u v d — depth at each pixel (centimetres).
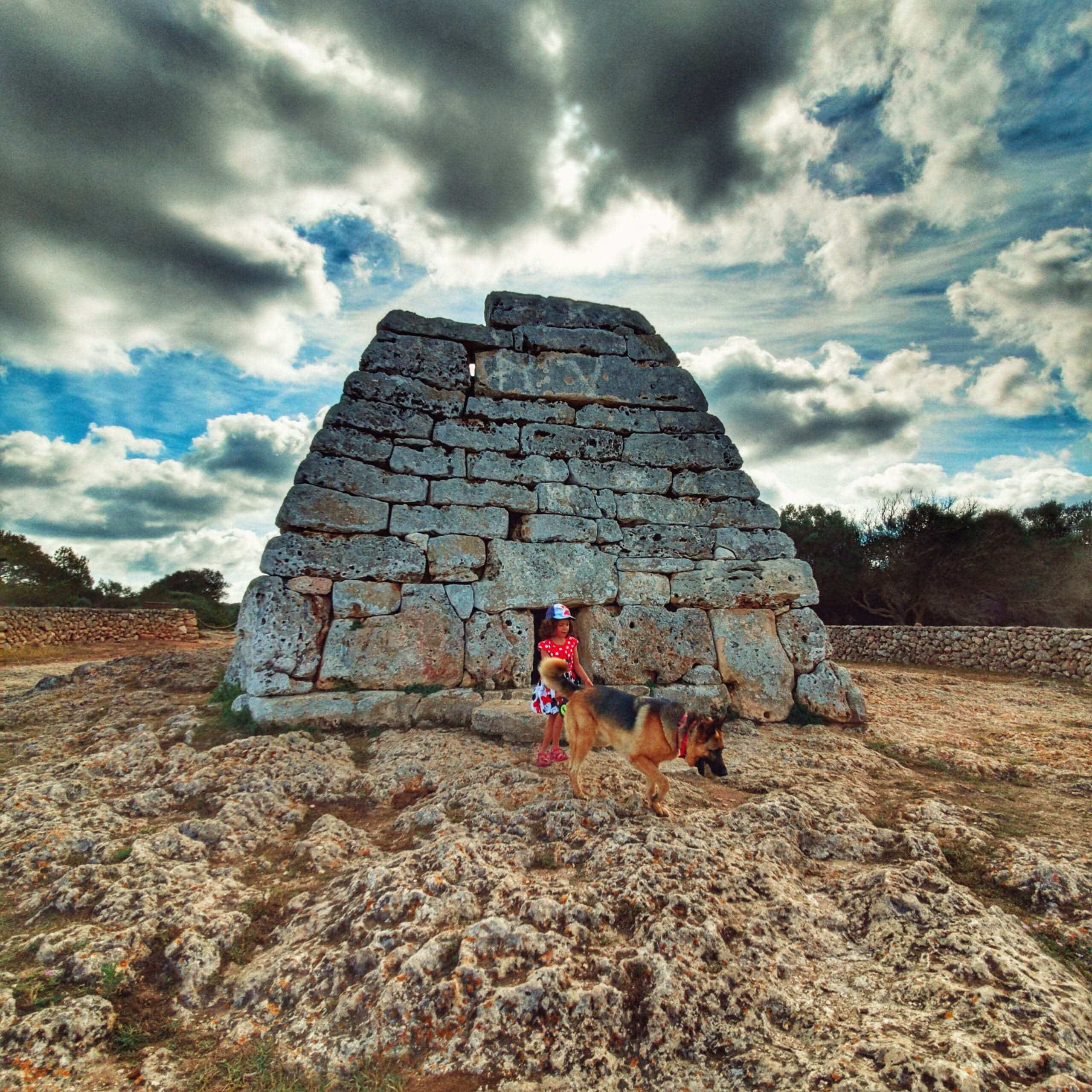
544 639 550
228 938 311
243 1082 232
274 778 496
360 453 714
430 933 297
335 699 641
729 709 735
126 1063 242
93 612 2075
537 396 796
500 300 822
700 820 425
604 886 334
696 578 780
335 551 680
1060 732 741
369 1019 254
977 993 252
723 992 262
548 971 265
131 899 332
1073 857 394
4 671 1445
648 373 844
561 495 768
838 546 2603
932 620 2400
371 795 488
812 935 308
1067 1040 229
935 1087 203
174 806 466
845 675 752
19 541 3028
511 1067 233
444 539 721
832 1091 207
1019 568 2198
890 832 422
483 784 489
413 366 760
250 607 667
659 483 808
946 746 654
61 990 273
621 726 446
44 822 430
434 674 684
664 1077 229
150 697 774
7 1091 222
